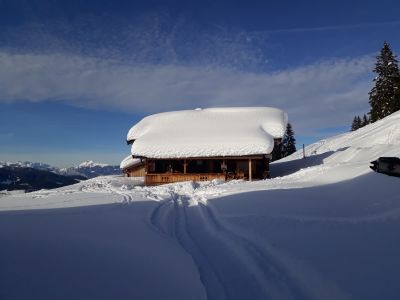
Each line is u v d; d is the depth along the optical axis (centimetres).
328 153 3506
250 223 881
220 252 715
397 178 1284
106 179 3300
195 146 2838
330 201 1131
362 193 1191
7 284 452
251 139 2778
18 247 622
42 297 426
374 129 3631
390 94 4403
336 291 466
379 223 805
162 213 1171
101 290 467
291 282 527
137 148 2933
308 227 808
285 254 622
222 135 2897
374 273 509
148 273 552
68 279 489
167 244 749
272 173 3372
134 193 1791
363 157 2253
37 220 945
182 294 489
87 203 1354
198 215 1130
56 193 1859
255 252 673
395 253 587
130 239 760
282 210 1009
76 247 652
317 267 546
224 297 501
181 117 3444
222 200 1319
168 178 2891
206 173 2869
